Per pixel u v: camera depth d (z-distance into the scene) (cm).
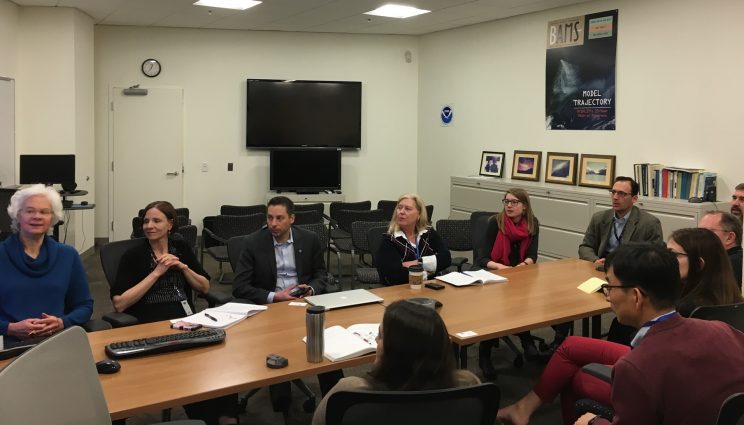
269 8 700
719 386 162
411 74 908
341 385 159
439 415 151
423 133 909
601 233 448
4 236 481
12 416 124
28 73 695
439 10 703
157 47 829
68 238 730
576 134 670
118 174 832
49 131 704
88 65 759
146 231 314
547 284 351
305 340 244
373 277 415
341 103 880
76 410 141
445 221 515
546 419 321
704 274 244
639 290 179
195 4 681
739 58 513
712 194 528
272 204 349
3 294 266
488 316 287
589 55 646
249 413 329
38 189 273
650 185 569
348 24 802
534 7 678
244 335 254
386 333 154
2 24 646
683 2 553
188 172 855
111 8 703
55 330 267
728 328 176
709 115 539
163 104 838
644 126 597
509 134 758
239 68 858
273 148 864
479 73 797
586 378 259
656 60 581
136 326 262
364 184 910
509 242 429
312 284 352
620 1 612
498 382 370
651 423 166
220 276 646
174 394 195
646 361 167
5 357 215
